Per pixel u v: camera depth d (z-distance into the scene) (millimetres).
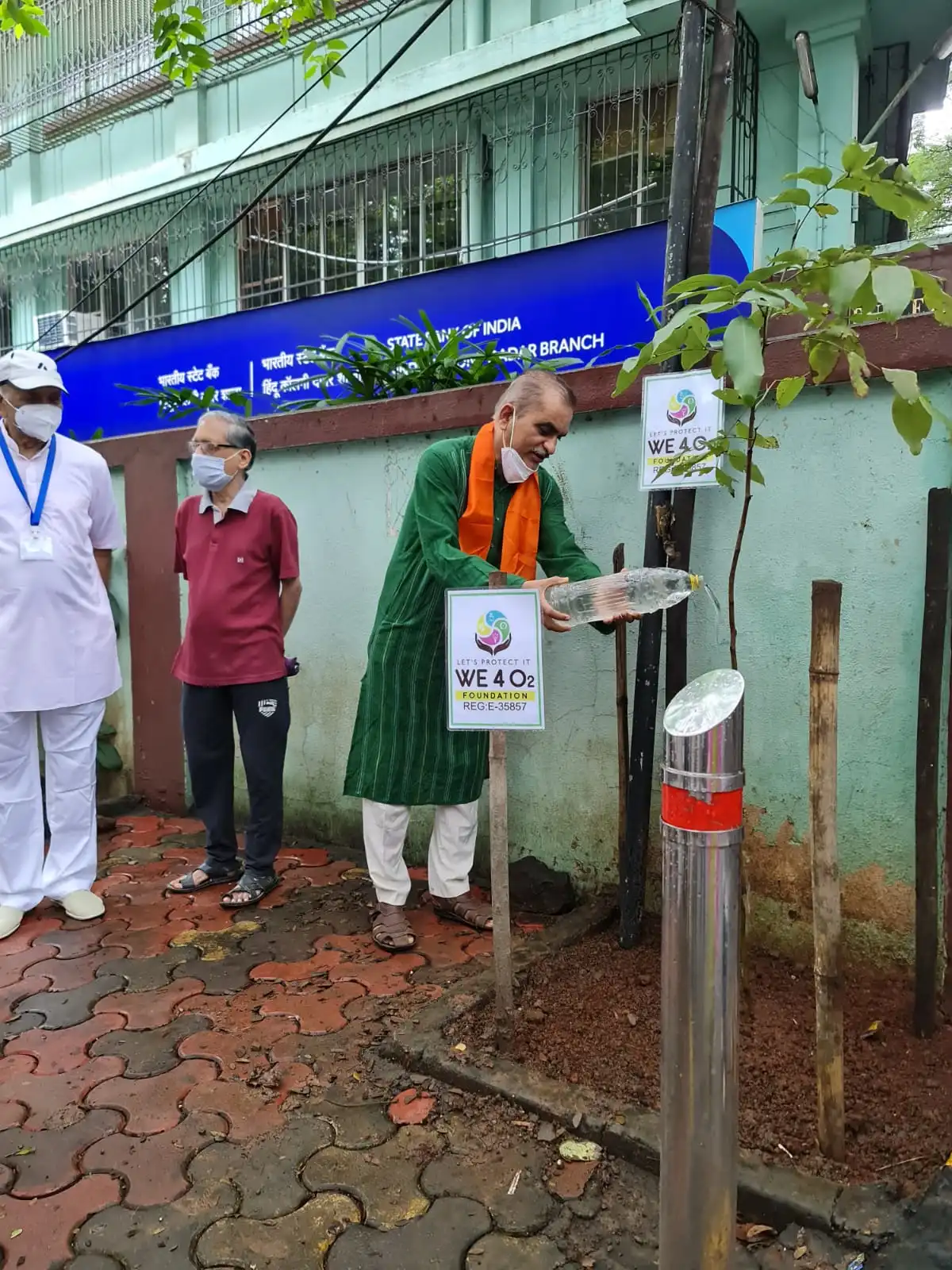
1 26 5414
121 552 4551
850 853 2418
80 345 5949
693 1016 1335
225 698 3314
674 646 2549
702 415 2352
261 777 3229
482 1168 1825
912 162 8719
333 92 7652
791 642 2494
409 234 7312
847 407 2359
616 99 6223
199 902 3311
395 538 3512
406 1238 1651
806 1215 1602
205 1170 1849
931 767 2125
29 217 10180
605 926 2859
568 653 2990
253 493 3193
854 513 2371
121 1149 1921
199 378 5520
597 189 6402
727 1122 1354
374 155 7398
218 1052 2287
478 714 2137
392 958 2770
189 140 8688
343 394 4785
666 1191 1388
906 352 2219
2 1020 2486
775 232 5898
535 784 3100
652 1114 1885
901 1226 1544
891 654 2330
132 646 4477
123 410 5898
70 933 3068
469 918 2955
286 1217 1712
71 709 3174
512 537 2562
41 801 3219
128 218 9367
